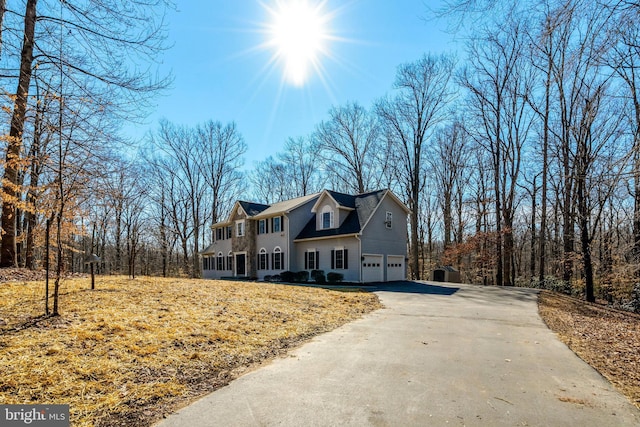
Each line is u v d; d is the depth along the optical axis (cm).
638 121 1337
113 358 487
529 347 677
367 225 2167
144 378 450
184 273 3609
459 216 3419
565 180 2028
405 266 2452
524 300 1428
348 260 2173
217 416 367
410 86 2942
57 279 633
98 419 350
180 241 3866
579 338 782
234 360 554
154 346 552
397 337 742
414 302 1321
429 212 3834
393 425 351
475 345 683
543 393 443
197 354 549
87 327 584
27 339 506
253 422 354
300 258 2486
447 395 430
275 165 4644
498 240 2498
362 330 812
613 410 396
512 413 383
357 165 3547
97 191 854
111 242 3312
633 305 1479
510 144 2458
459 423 357
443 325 883
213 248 3325
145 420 356
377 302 1303
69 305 711
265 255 2662
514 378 496
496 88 2450
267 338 684
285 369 523
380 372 513
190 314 767
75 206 740
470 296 1530
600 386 473
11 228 1122
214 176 4041
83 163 763
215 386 453
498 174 2503
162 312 752
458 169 3425
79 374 430
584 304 1508
